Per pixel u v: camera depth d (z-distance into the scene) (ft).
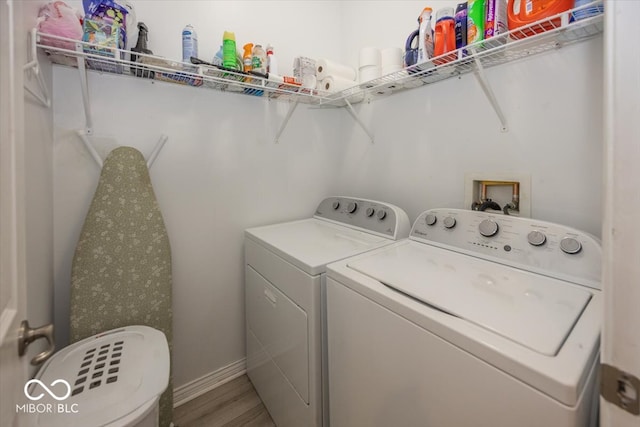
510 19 3.32
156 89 4.77
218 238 5.61
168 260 4.66
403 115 5.61
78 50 3.46
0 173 1.58
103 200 4.17
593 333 2.10
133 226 4.36
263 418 5.05
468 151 4.61
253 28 5.65
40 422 2.53
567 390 1.68
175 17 4.82
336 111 7.09
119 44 3.73
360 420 3.20
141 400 2.81
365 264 3.59
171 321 4.70
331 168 7.11
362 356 3.11
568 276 2.95
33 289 3.18
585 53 3.40
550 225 3.29
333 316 3.51
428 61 3.98
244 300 6.02
